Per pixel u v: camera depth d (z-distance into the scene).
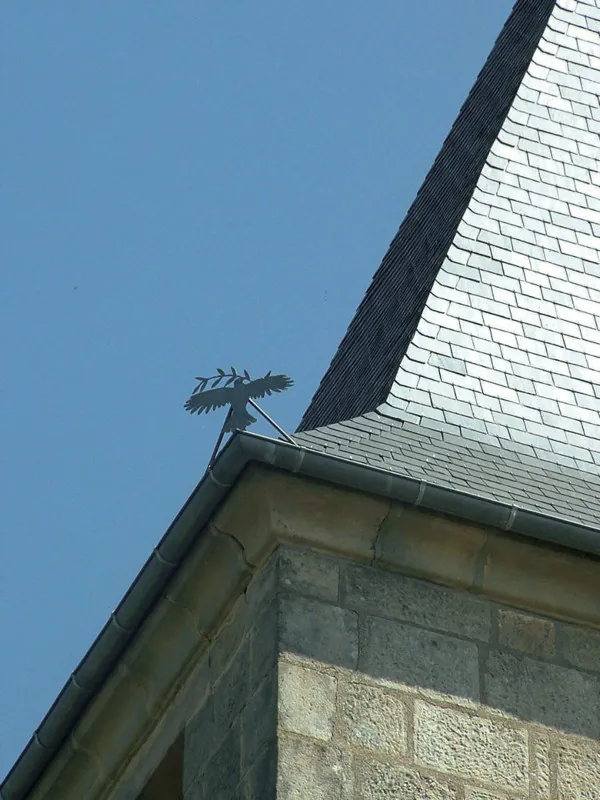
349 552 43.25
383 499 43.16
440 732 41.81
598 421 50.19
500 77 60.50
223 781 42.00
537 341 51.59
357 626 42.50
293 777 40.47
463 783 41.38
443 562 43.56
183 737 44.41
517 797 41.53
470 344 50.88
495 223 54.06
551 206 55.00
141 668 45.59
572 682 43.22
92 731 46.88
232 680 43.16
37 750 47.72
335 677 41.78
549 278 53.22
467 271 52.62
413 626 42.88
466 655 42.91
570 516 44.97
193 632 44.62
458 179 57.41
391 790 40.84
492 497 44.41
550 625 43.81
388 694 41.91
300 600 42.47
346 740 41.19
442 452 46.97
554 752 42.25
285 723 41.00
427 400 49.06
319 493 43.06
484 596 43.72
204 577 44.12
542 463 48.31
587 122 57.41
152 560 44.28
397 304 54.66
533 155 56.03
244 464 42.56
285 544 43.03
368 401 50.34
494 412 49.34
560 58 58.53
